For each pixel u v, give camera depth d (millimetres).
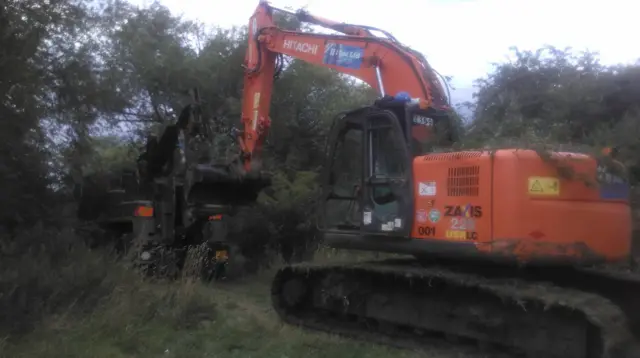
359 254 9688
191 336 6305
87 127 10078
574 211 5621
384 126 6543
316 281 7160
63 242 8031
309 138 13867
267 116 10031
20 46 7793
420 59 7758
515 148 5699
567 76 9844
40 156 8648
